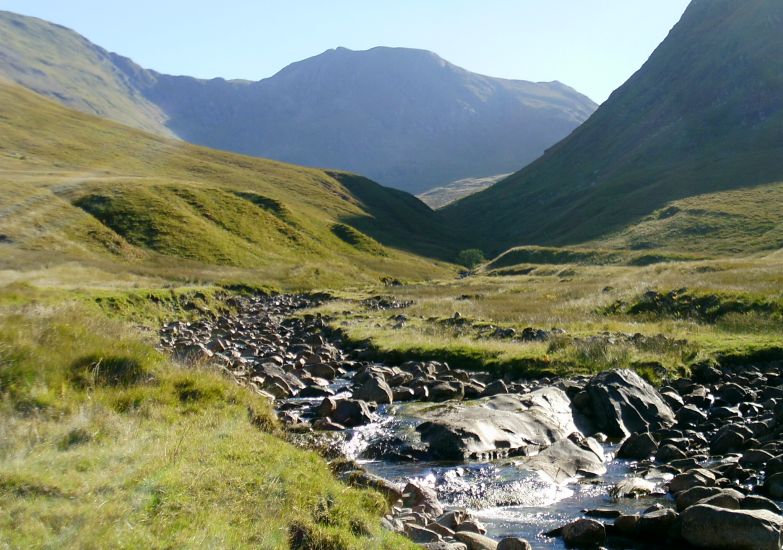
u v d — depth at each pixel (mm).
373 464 14102
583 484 13172
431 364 23922
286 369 24844
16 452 9195
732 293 31500
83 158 115500
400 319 37750
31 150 110812
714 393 20047
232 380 16891
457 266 132750
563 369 22281
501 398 17797
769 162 133375
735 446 14758
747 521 9375
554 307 38469
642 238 103562
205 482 8898
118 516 7457
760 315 28516
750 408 18109
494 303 43406
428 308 43219
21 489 7902
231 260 71500
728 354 23141
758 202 108000
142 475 8789
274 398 19578
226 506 8281
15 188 73688
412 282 86875
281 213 99312
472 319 34781
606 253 94312
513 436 15516
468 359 24594
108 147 131750
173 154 145375
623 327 28766
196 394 13727
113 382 13344
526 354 23766
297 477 9867
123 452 9688
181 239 72125
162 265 63969
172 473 8984
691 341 24625
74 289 38500
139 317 37688
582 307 36875
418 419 16766
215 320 42938
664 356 22734
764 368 22344
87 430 10430
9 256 53281
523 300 44656
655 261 85375
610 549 9844
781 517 9672
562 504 12000
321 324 37969
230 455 10352
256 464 10094
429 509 11273
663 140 189125
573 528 10180
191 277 58656
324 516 8711
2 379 11609
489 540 9633
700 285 36656
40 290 34469
